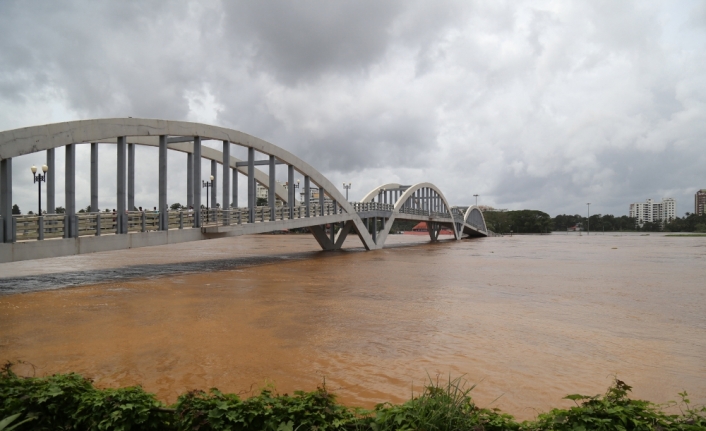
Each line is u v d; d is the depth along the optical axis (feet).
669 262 134.00
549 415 16.72
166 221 86.28
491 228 497.87
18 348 37.73
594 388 29.73
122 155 78.33
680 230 574.15
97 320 48.19
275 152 119.14
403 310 55.26
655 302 63.62
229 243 237.25
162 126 84.58
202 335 42.27
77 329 44.24
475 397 27.76
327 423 16.05
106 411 16.46
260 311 53.62
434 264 118.83
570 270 108.47
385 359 35.27
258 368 32.83
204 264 110.73
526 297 66.85
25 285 72.95
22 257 62.44
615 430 15.55
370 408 25.48
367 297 64.39
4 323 46.60
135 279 81.05
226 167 103.60
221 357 35.45
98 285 73.36
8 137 60.08
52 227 67.36
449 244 242.78
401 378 30.94
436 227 279.49
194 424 16.03
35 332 43.01
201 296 63.57
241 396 27.12
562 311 56.24
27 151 62.44
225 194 103.81
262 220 113.39
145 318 49.29
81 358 35.04
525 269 109.81
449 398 16.80
